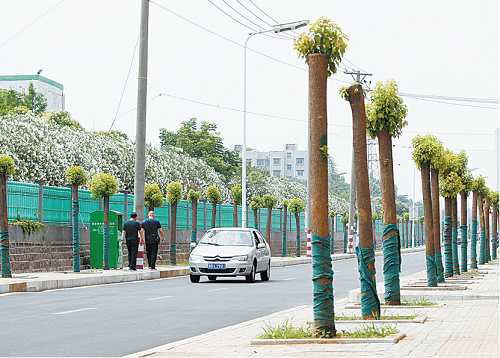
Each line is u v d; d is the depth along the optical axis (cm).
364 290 1070
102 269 2544
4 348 880
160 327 1098
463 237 2562
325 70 888
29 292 1753
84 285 2033
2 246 1981
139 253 2594
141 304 1450
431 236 1728
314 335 886
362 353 768
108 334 1015
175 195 3083
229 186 6538
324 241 890
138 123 2591
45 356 827
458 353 759
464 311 1235
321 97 884
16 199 2284
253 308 1392
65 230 2564
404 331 955
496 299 1480
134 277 2314
